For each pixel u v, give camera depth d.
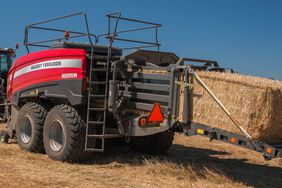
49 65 8.16
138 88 7.36
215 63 7.29
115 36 7.80
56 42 8.62
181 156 9.08
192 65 7.01
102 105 7.73
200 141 11.55
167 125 6.87
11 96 9.48
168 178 6.73
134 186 6.21
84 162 7.75
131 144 9.26
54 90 8.05
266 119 5.82
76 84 7.67
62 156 7.65
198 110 6.49
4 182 6.04
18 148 9.07
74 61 7.75
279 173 7.82
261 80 6.13
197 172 7.02
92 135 7.53
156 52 7.98
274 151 5.79
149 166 7.31
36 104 8.66
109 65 7.64
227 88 6.16
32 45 8.98
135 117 7.42
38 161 7.70
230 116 6.10
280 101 5.93
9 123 9.77
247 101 5.95
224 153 9.76
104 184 6.26
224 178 6.83
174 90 6.78
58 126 7.88
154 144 8.93
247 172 7.71
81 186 6.09
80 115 7.75
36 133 8.48
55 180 6.34
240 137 6.05
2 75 13.80
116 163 7.73
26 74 8.76
